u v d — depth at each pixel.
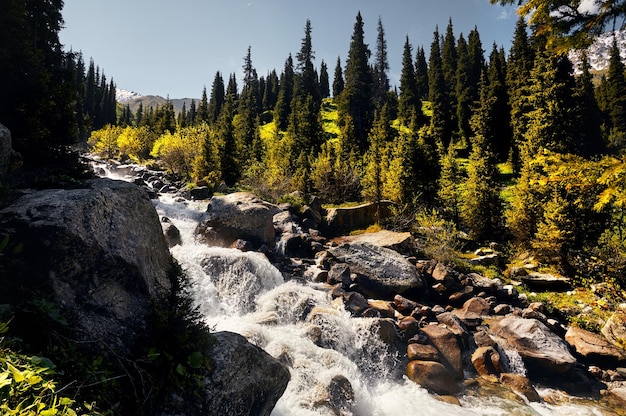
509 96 55.66
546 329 13.44
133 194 7.20
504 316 15.02
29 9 15.56
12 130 11.39
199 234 16.16
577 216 21.94
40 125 11.62
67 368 4.02
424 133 36.41
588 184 5.99
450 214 32.06
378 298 15.36
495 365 11.65
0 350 3.13
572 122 39.03
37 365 3.31
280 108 84.00
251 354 5.96
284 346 9.30
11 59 12.09
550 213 22.20
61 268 4.96
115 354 4.54
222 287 12.37
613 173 5.43
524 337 12.95
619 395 10.94
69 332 4.49
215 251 13.52
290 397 7.73
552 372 11.90
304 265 15.98
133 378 4.69
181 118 98.31
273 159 46.59
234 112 96.81
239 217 16.39
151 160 45.09
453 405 9.47
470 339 13.08
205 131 39.56
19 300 4.40
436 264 17.83
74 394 3.65
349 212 23.45
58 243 5.00
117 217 6.32
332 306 12.31
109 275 5.57
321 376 8.47
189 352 5.26
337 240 20.42
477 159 32.88
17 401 2.72
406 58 79.56
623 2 5.71
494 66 66.62
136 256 6.13
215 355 5.50
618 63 68.12
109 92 129.12
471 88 66.81
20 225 5.03
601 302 16.84
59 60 16.72
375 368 10.55
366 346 10.93
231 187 32.25
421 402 9.35
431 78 73.38
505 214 29.12
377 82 94.31
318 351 9.59
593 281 19.50
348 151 53.34
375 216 24.20
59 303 4.71
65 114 12.73
